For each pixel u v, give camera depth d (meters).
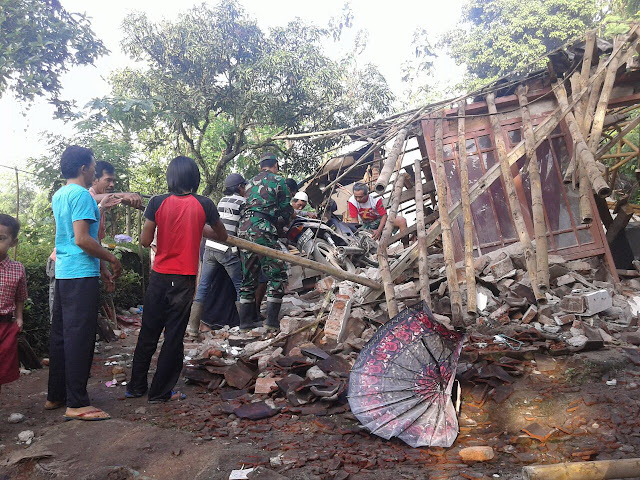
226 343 5.56
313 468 2.75
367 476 2.66
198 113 20.25
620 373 3.90
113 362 5.10
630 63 6.52
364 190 7.93
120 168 13.06
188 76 20.86
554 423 3.20
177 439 3.17
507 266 5.98
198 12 20.73
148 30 20.23
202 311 5.99
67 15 12.19
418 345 3.37
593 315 5.11
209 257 5.97
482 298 5.62
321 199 10.66
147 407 3.82
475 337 4.64
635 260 7.21
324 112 20.81
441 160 6.45
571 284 5.90
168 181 3.95
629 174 12.66
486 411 3.44
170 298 3.87
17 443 3.19
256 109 19.86
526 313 5.16
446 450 2.96
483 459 2.79
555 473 2.11
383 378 3.32
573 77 6.59
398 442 3.10
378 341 3.44
